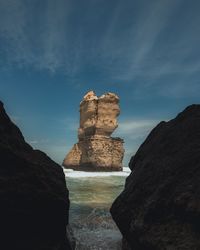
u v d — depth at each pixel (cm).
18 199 719
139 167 947
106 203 1847
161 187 702
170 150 832
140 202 768
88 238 1073
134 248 743
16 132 884
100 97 7288
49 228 783
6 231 709
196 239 549
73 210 1595
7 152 739
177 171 714
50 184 802
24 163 765
